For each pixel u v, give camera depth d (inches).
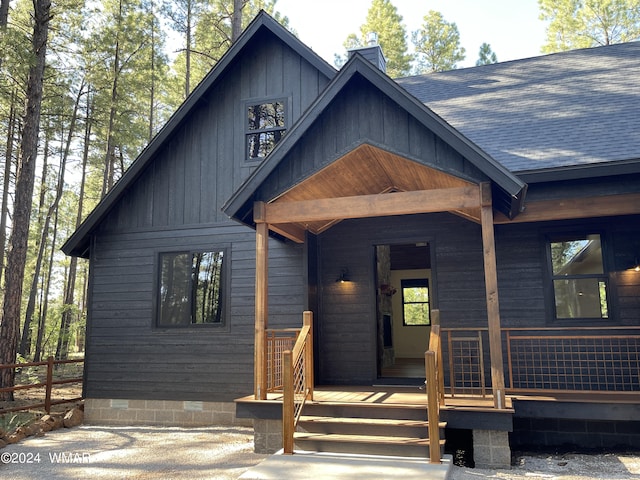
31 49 427.5
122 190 378.3
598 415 246.4
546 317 304.8
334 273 349.4
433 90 420.2
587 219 307.3
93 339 375.9
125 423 358.6
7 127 770.8
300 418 247.6
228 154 373.4
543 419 289.1
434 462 208.5
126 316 372.2
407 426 231.0
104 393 366.6
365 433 235.6
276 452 231.0
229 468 229.9
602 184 273.1
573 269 307.6
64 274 1105.4
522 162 282.0
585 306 303.0
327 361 341.1
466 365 314.5
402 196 249.1
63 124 805.2
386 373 375.2
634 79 352.8
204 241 366.0
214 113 382.6
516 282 313.1
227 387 345.1
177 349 358.3
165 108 1056.8
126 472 225.8
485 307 316.8
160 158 386.0
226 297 354.3
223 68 376.5
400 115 254.1
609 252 301.9
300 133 260.1
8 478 220.1
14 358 430.0
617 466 232.4
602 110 321.1
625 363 289.3
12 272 433.7
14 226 440.5
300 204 261.7
